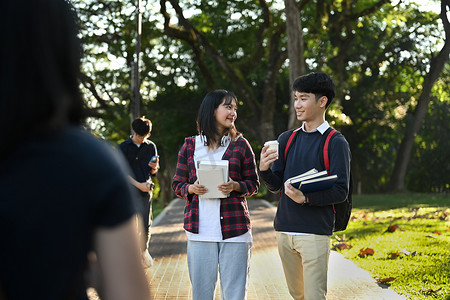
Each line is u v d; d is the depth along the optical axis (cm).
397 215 1468
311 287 392
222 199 423
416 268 707
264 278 709
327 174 391
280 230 409
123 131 3048
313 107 405
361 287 628
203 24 2973
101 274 112
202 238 422
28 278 105
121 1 2641
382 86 3466
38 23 105
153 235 1151
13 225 103
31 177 104
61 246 105
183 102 3170
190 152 444
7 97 102
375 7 2864
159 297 614
